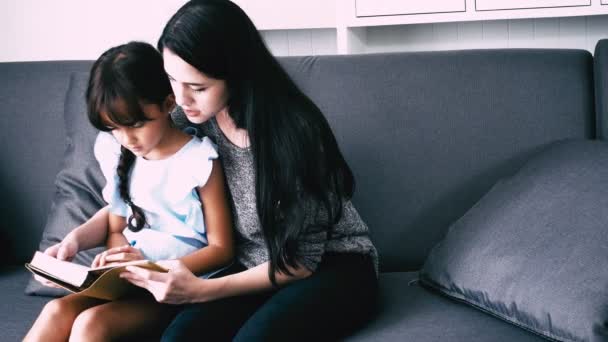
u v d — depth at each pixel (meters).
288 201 1.34
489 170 1.65
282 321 1.24
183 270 1.29
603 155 1.42
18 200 1.76
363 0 2.20
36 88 1.79
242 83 1.33
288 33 2.51
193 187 1.41
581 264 1.24
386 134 1.66
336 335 1.31
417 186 1.65
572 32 2.37
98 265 1.31
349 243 1.46
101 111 1.34
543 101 1.66
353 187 1.47
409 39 2.45
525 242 1.35
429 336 1.26
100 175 1.64
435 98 1.66
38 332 1.25
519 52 1.69
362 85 1.68
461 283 1.39
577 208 1.33
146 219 1.46
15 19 2.53
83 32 2.53
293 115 1.35
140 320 1.30
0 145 1.77
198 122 1.34
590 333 1.16
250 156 1.40
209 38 1.26
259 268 1.36
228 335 1.27
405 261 1.66
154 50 1.41
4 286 1.61
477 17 2.15
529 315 1.26
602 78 1.63
